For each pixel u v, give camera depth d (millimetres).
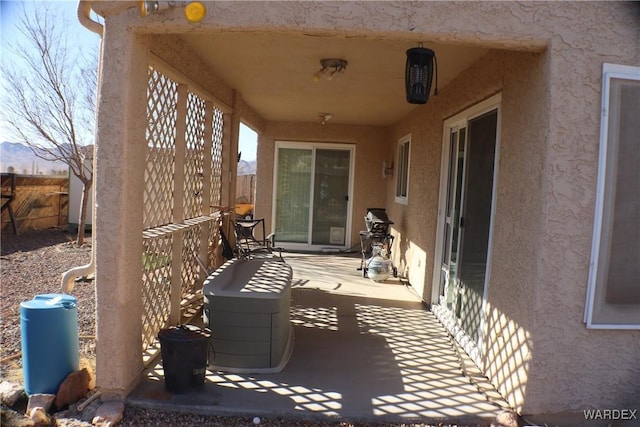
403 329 4930
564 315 3061
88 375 3371
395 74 5043
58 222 12281
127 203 3203
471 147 4547
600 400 3109
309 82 5648
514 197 3406
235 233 6715
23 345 3197
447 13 2998
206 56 4629
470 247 4461
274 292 3736
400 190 8180
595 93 2994
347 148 9938
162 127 4266
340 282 7027
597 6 2982
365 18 3002
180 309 4738
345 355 4168
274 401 3273
